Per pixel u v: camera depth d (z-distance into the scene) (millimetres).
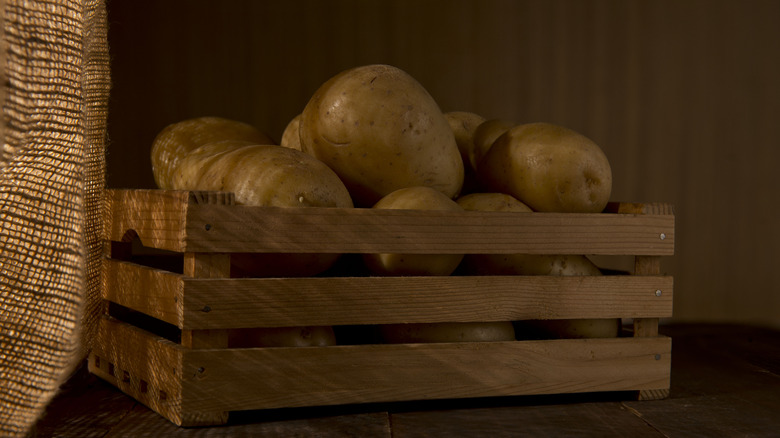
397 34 2846
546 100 2906
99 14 1503
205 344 1315
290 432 1293
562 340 1521
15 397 1128
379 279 1401
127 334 1532
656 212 1605
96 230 1562
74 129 1143
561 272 1619
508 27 2889
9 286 1117
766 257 3000
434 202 1465
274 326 1342
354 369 1385
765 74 2990
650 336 1601
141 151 2764
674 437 1309
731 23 2980
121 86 2748
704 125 2980
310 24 2830
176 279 1322
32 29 1060
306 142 1622
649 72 2955
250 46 2811
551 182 1632
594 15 2928
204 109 2793
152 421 1354
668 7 2959
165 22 2775
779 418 1446
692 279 2982
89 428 1307
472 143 1859
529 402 1552
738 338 2410
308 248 1365
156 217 1420
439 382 1434
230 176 1440
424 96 1601
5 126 1020
